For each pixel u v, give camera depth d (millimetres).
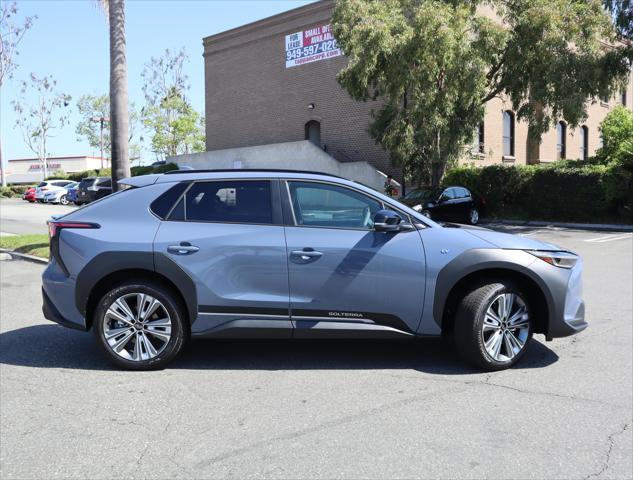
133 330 4875
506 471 3156
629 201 18891
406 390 4418
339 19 19750
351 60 19547
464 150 22703
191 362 5145
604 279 9477
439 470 3168
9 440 3592
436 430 3682
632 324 6461
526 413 3955
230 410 4043
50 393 4398
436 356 5297
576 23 18391
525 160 31234
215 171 5098
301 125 32625
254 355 5344
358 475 3115
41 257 11914
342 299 4801
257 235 4828
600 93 19891
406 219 4941
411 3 18781
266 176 5027
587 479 3074
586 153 35344
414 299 4789
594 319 6703
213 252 4801
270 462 3273
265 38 34219
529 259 4789
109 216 4984
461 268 4730
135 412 4020
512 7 19453
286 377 4734
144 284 4836
